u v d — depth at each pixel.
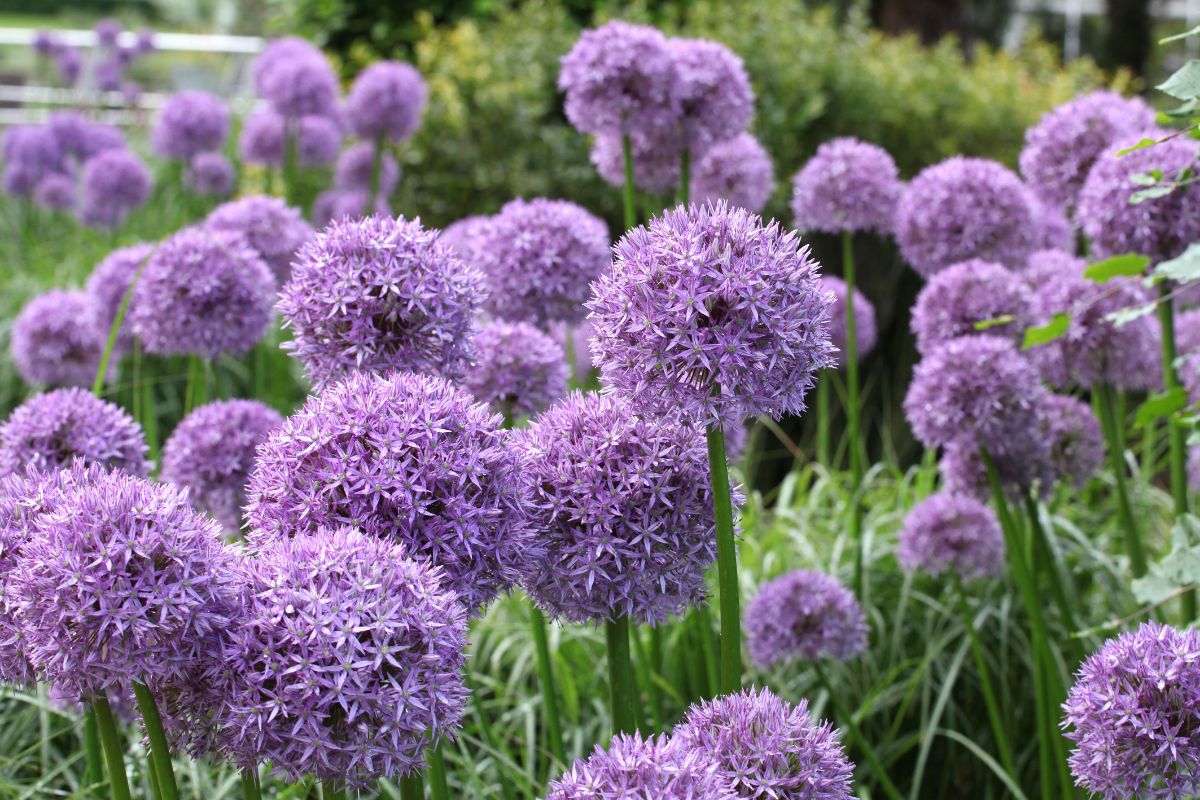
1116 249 3.42
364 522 1.95
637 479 2.13
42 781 3.35
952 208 3.81
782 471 6.79
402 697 1.68
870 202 3.97
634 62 3.54
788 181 7.41
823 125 8.02
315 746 1.68
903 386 6.54
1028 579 3.40
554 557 2.20
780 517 4.86
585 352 4.46
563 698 4.04
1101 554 4.40
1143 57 18.45
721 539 2.07
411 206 8.06
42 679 2.02
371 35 10.45
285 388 6.25
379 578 1.74
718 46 3.80
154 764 1.90
